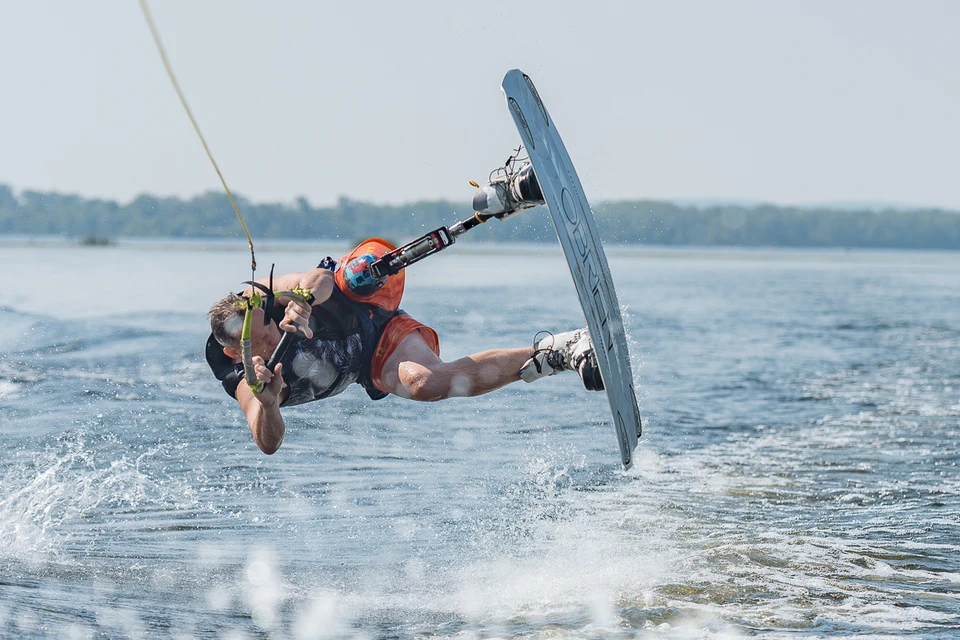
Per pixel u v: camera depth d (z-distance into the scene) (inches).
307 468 826.8
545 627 452.8
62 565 556.7
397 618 472.4
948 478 827.4
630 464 565.6
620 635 441.4
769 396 1311.5
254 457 861.2
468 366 577.0
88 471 795.4
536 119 595.2
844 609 480.1
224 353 556.1
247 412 526.6
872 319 2687.0
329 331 578.9
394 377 588.7
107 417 1002.7
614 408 545.6
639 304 3024.1
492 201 575.5
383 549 606.2
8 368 1256.2
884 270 6963.6
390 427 1021.8
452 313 2224.4
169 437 925.8
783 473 849.5
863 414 1177.4
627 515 697.6
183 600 496.1
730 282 4628.4
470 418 1088.8
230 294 554.3
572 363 565.0
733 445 979.9
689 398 1279.5
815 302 3346.5
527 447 942.4
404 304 2518.5
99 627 444.1
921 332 2315.5
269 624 460.8
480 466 855.1
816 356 1780.3
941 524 669.9
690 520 684.1
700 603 490.6
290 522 667.4
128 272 3609.7
